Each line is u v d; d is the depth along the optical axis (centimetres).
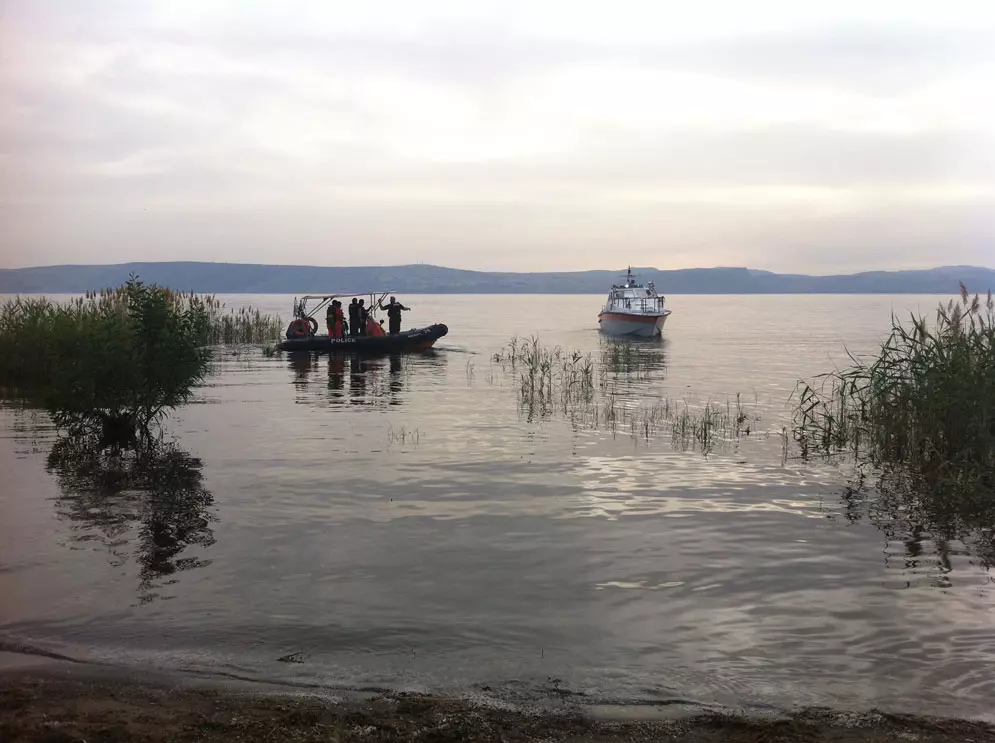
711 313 11238
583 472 1027
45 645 506
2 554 679
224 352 3084
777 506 860
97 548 700
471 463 1079
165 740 387
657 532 762
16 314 2094
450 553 695
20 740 382
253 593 595
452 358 2908
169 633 525
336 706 429
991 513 834
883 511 840
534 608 572
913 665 481
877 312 11531
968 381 1045
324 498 885
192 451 1153
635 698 441
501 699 439
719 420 1441
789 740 392
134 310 1275
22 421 1390
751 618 555
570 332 5288
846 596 597
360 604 577
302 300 3200
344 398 1784
